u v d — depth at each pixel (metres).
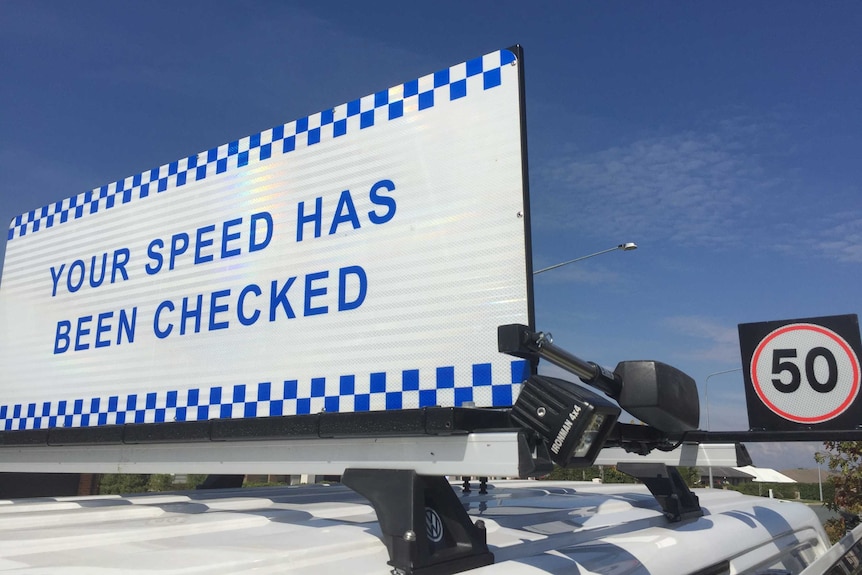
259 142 2.69
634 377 1.61
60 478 3.68
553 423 1.41
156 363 2.82
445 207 2.13
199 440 2.28
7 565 1.27
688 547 1.87
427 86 2.26
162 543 1.49
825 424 2.15
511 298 1.94
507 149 2.04
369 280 2.24
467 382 1.97
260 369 2.46
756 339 2.32
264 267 2.55
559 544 1.74
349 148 2.41
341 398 2.22
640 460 2.41
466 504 2.37
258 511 2.04
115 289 3.11
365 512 2.05
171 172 3.00
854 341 2.14
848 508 10.52
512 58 2.09
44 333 3.39
